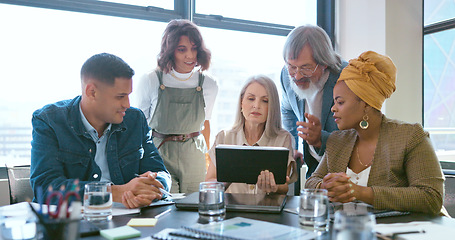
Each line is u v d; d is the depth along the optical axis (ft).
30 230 3.54
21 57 9.45
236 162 5.24
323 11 13.15
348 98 5.53
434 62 11.42
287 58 7.73
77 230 3.03
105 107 5.81
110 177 6.19
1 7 9.20
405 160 5.36
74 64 9.92
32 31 9.50
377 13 11.48
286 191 6.14
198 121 8.80
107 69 5.67
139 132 6.50
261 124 6.99
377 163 5.49
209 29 11.60
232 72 11.89
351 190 4.84
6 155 9.51
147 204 4.83
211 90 9.02
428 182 5.01
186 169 8.59
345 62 8.01
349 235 2.76
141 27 10.66
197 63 8.79
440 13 11.22
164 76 8.59
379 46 11.43
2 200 8.73
